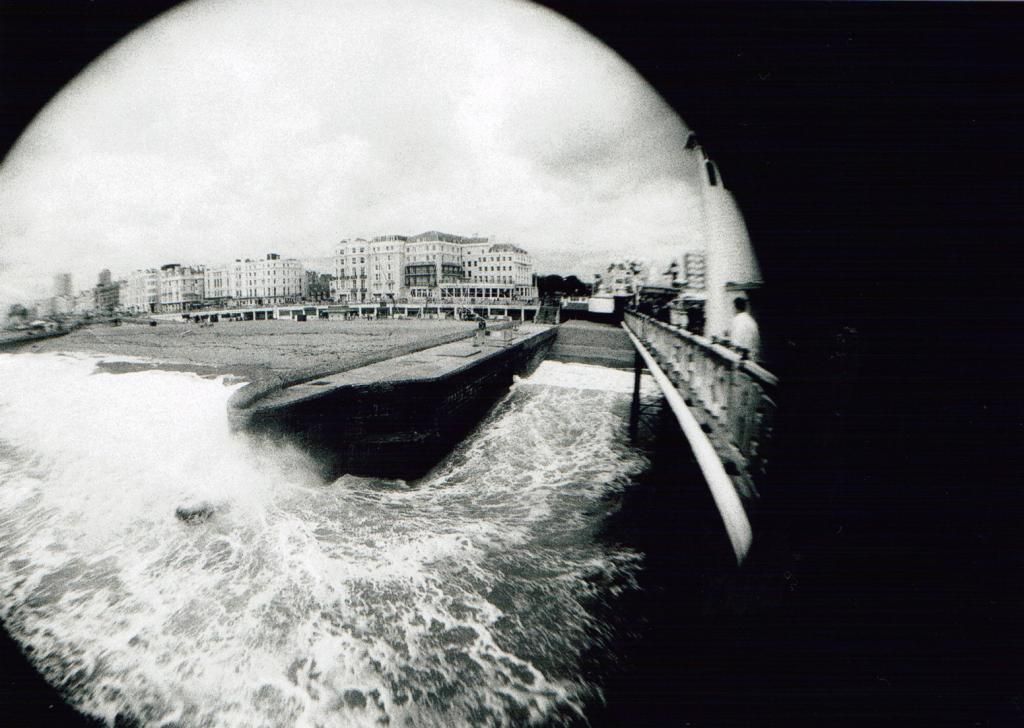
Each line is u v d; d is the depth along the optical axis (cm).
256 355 2402
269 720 532
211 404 1548
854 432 389
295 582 726
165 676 579
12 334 2762
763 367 417
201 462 961
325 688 564
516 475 1134
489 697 546
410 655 604
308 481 958
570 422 1577
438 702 545
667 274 1402
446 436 1211
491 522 901
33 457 1154
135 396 1639
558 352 2677
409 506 963
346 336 3344
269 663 596
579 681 559
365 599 695
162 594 704
